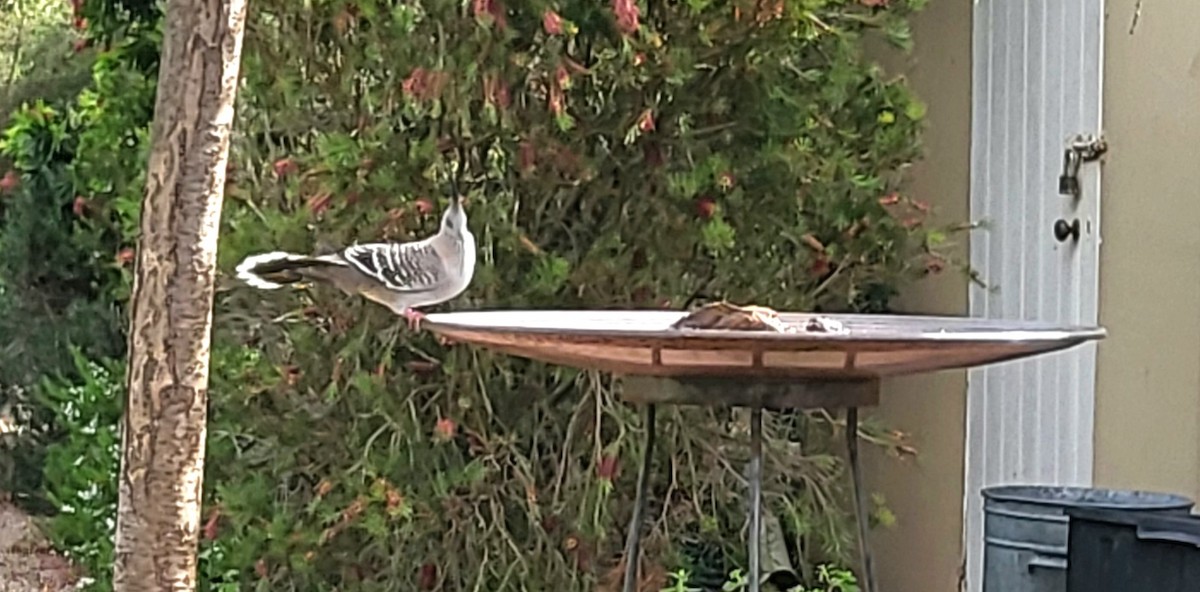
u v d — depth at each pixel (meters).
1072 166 4.68
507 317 2.89
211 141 2.71
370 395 4.42
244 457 4.69
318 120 4.62
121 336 7.04
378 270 3.60
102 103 5.09
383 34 4.37
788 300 4.59
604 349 2.42
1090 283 4.60
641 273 4.48
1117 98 4.49
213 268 2.76
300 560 4.52
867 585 3.01
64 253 7.41
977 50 5.18
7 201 7.47
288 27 4.52
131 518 2.75
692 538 4.76
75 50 5.61
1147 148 4.39
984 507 4.18
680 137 4.41
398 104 4.38
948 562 5.27
